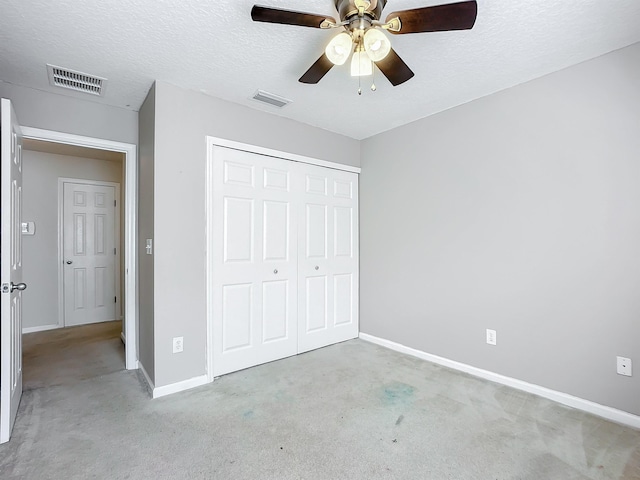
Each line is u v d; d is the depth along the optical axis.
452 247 2.89
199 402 2.28
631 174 1.99
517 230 2.48
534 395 2.38
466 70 2.28
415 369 2.86
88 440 1.84
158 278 2.40
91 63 2.18
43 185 4.25
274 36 1.91
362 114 3.05
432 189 3.05
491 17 1.73
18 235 2.24
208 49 2.04
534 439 1.86
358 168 3.77
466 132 2.79
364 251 3.75
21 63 2.17
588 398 2.15
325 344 3.49
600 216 2.11
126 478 1.56
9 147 1.85
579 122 2.19
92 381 2.64
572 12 1.69
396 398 2.33
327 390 2.46
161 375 2.39
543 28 1.82
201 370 2.58
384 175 3.51
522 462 1.67
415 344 3.19
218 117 2.70
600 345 2.10
